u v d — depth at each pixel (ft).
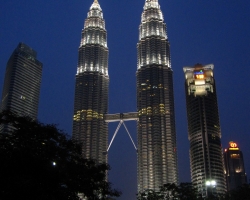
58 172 210.38
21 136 218.79
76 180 226.38
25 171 198.29
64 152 230.68
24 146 212.02
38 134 227.40
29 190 185.37
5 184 184.34
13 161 195.00
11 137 217.97
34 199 187.62
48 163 211.61
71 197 213.25
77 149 243.40
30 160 200.75
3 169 191.42
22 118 234.17
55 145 230.68
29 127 229.04
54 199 198.59
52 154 221.25
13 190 182.50
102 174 242.78
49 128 234.58
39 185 195.21
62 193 206.69
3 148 206.08
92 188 231.71
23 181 186.19
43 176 202.08
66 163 226.58
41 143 224.12
